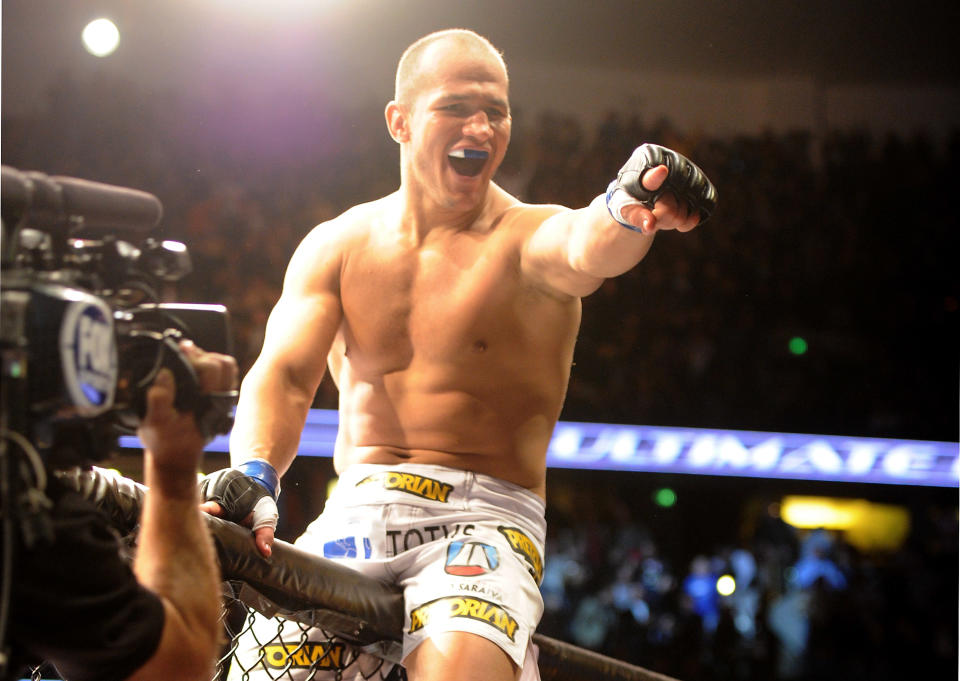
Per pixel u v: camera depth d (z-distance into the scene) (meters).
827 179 11.17
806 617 8.43
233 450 1.99
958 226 10.95
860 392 10.27
